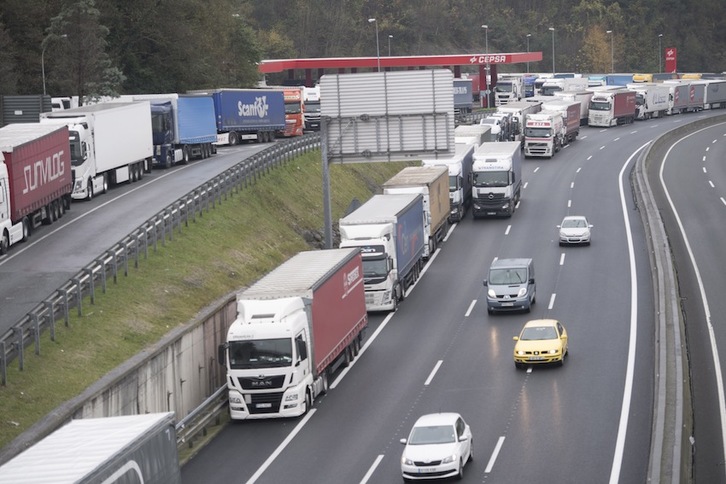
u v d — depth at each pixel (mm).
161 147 159375
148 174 155125
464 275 125000
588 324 100375
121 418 49094
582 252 133250
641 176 184250
